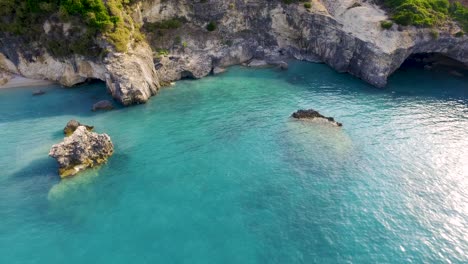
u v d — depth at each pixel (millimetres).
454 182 41375
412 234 34594
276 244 33594
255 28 81625
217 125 54031
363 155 46281
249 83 70000
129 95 59500
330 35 76688
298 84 69062
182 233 34781
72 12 60156
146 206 38125
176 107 59969
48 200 39062
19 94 65000
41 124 54500
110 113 57938
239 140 50000
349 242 33719
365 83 69188
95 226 35594
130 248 33125
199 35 76625
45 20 63188
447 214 36938
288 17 81375
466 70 75312
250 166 44500
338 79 71312
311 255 32438
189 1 75750
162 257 32219
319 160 45469
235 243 33688
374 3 79500
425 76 72688
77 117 56594
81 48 61875
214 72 74750
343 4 79875
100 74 64562
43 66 68125
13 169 43969
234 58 79188
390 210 37438
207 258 32125
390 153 46656
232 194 39875
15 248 33094
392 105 59656
